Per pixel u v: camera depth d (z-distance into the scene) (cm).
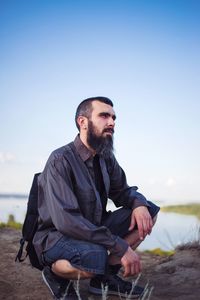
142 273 420
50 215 278
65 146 294
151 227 305
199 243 481
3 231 593
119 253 269
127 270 269
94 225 272
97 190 302
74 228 267
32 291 338
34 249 303
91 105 292
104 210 318
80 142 293
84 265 267
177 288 358
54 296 287
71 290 292
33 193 296
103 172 301
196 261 427
